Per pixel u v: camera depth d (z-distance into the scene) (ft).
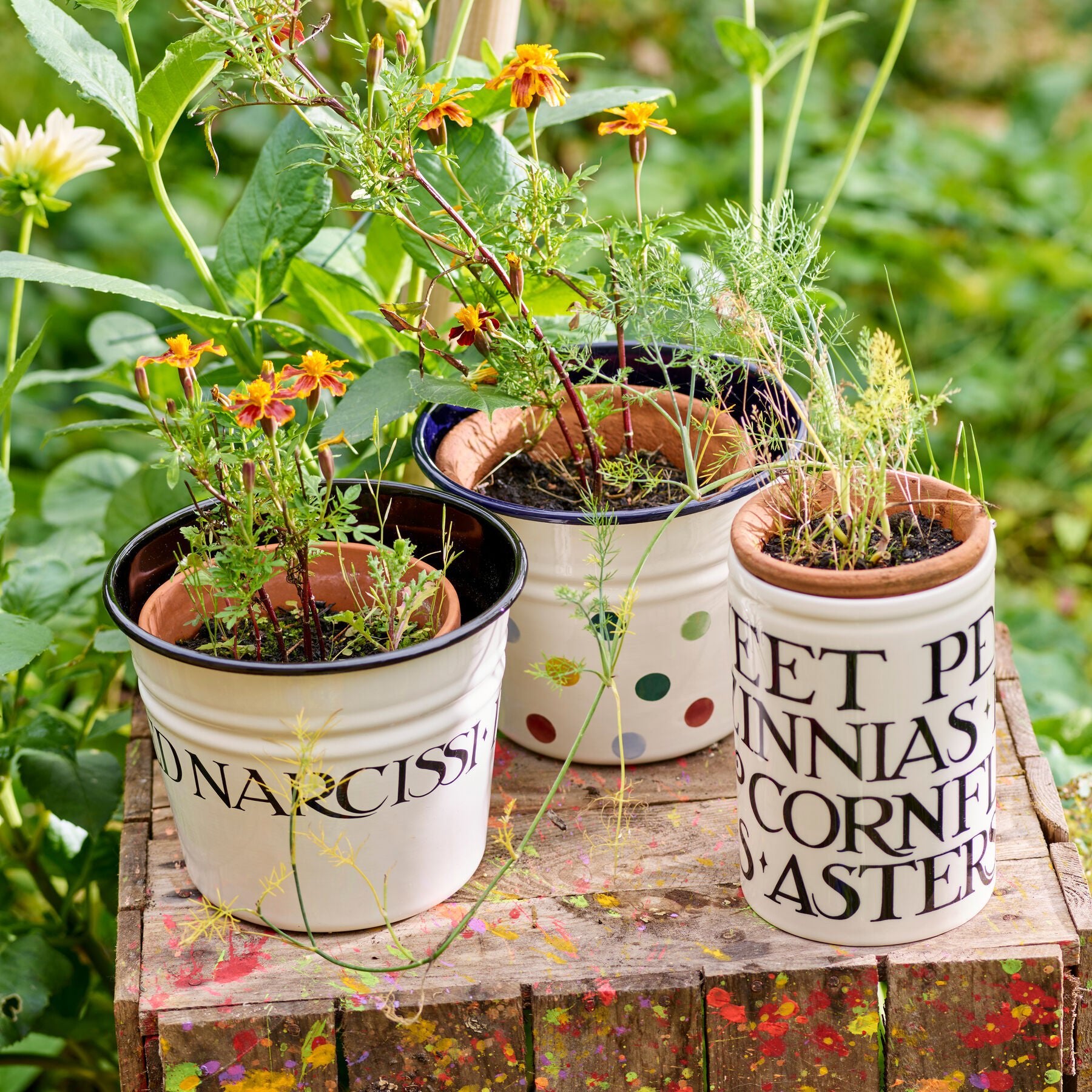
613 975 2.59
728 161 9.79
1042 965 2.54
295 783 2.41
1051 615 6.44
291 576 2.63
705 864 2.89
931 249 9.15
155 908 2.81
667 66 10.32
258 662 2.34
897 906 2.54
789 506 2.56
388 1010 2.54
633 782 3.17
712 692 3.14
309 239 3.49
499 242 3.08
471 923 2.74
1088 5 13.51
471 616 2.91
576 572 2.87
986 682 2.43
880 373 2.47
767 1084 2.67
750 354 2.92
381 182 2.65
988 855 2.63
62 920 4.06
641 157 2.94
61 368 8.41
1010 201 10.33
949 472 8.33
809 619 2.29
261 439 2.56
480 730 2.65
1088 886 2.74
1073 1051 2.75
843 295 9.41
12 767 3.96
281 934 2.58
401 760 2.49
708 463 3.23
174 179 8.93
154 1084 2.61
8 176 3.40
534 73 2.75
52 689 3.91
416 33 3.36
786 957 2.59
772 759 2.47
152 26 8.63
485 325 2.88
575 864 2.91
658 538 2.78
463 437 3.28
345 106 2.67
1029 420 8.76
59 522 4.74
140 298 3.01
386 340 4.00
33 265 2.94
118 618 2.49
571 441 3.42
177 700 2.45
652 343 3.05
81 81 3.19
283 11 2.58
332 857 2.57
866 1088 2.64
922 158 10.18
